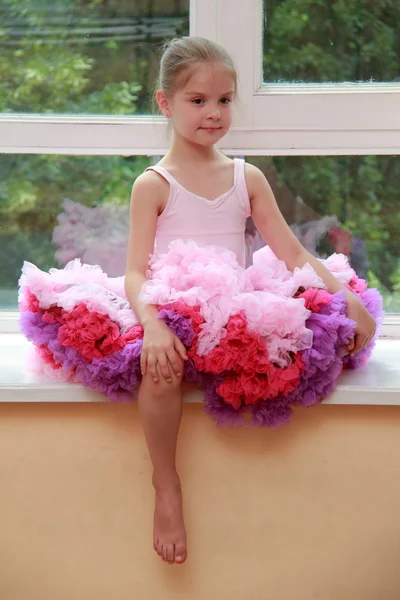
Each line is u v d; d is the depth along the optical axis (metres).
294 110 1.69
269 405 1.34
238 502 1.43
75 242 1.79
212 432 1.41
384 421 1.40
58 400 1.39
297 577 1.46
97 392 1.38
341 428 1.41
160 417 1.32
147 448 1.41
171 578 1.46
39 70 1.73
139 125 1.72
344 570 1.45
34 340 1.41
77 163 1.76
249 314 1.30
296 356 1.33
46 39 1.72
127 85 1.73
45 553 1.46
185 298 1.33
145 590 1.46
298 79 1.71
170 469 1.36
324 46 1.70
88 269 1.56
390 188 1.74
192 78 1.42
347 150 1.71
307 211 1.76
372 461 1.41
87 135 1.73
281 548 1.44
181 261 1.40
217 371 1.30
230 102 1.46
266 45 1.70
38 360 1.48
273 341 1.31
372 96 1.67
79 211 1.78
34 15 1.71
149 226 1.47
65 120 1.73
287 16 1.69
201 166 1.52
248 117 1.69
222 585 1.46
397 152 1.70
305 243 1.77
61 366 1.41
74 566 1.46
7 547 1.46
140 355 1.33
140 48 1.72
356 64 1.70
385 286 1.78
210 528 1.44
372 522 1.43
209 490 1.43
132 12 1.70
